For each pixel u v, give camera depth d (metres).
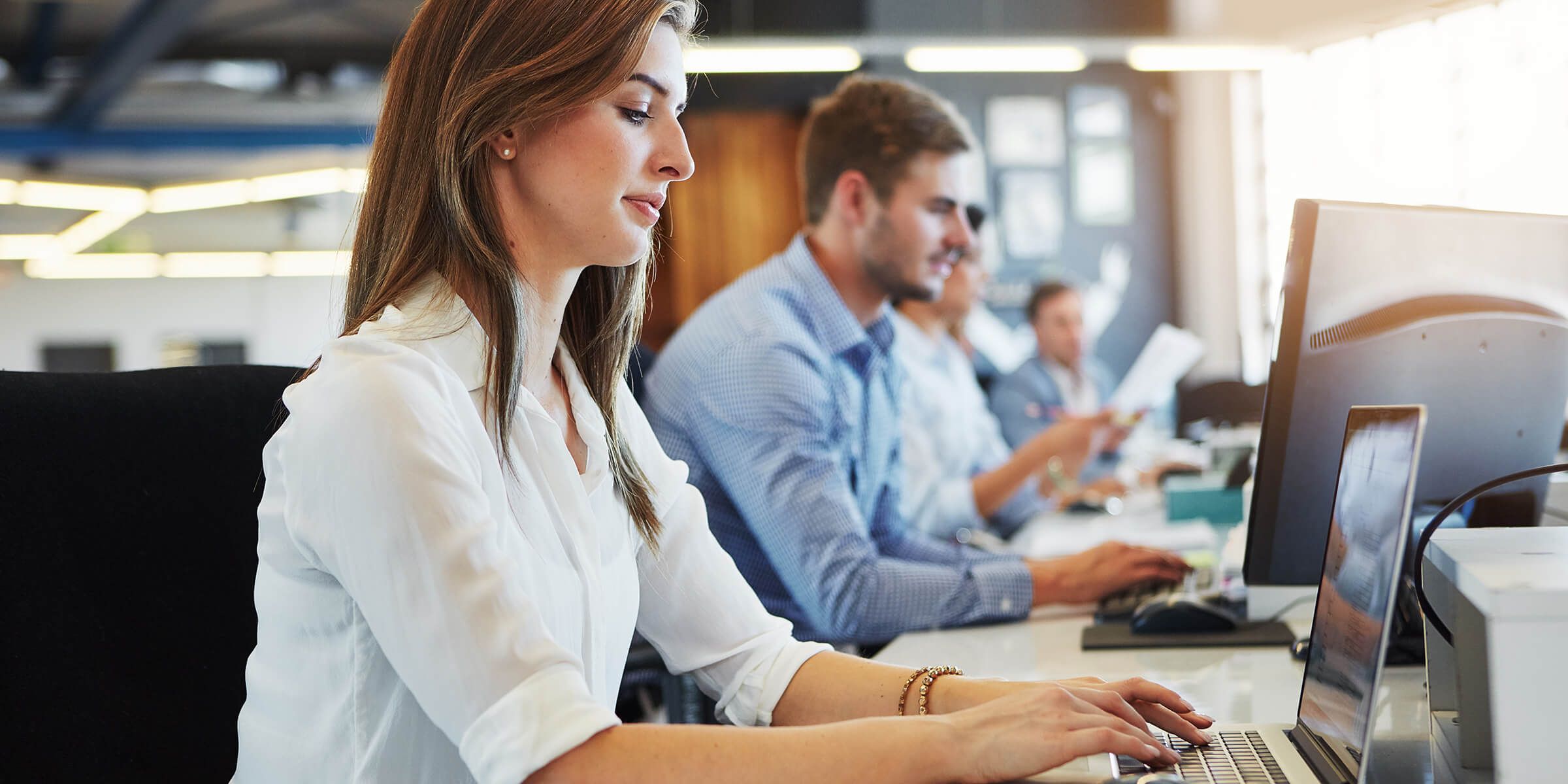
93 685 1.04
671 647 1.23
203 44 8.41
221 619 1.12
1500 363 1.32
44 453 1.05
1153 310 6.89
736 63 4.62
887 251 2.13
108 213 11.56
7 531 1.02
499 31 0.97
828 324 2.05
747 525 1.98
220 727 1.10
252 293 13.23
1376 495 0.89
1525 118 4.16
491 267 0.98
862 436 2.14
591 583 1.03
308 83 8.72
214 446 1.15
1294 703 1.24
